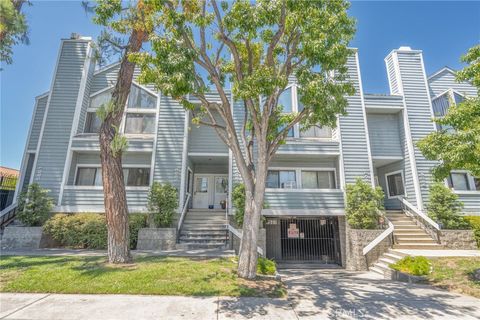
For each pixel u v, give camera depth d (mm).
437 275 8016
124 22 8055
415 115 14711
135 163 14469
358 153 13805
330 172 14641
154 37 6273
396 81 15516
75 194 13109
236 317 4656
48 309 4781
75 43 15219
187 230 13039
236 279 6684
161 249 11680
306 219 14695
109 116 8938
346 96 14367
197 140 15008
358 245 11648
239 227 12227
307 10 6434
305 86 6574
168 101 14750
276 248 14461
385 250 11477
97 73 15672
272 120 8133
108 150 8602
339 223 13250
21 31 9469
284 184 14406
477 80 7348
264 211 12828
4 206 17016
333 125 7539
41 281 6059
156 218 12234
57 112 14109
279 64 8594
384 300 5906
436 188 12727
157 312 4762
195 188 16812
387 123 15281
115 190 8367
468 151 6699
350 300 5871
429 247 11430
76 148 13703
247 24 6531
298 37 7418
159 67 6309
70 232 11867
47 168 13336
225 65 8906
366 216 12070
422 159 14125
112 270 6996
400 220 13328
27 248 11422
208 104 7781
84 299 5309
